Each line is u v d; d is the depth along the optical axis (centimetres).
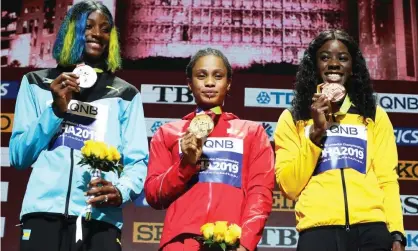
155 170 307
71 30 326
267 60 504
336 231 294
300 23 511
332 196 299
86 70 309
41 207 290
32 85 318
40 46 505
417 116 497
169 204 299
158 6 510
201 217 289
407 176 486
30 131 298
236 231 272
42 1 512
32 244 284
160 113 493
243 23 510
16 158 305
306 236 297
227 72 321
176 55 504
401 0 513
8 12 509
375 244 290
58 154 301
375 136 320
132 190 300
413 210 479
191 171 288
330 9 512
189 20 509
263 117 494
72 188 295
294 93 338
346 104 323
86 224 292
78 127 309
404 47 507
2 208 472
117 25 504
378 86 500
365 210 296
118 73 496
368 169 308
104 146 292
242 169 303
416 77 503
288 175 307
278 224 472
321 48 331
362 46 506
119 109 321
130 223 469
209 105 313
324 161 308
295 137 322
